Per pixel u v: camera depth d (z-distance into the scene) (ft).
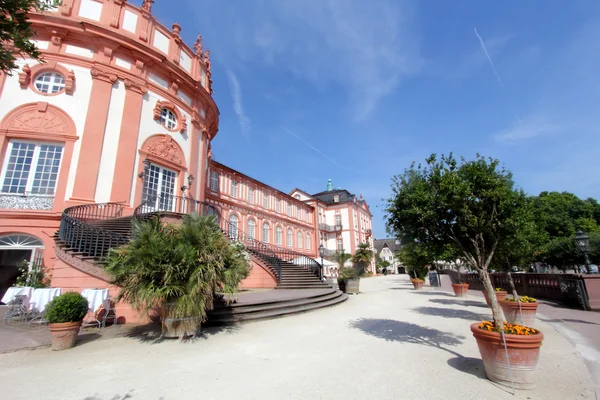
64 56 44.32
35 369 15.84
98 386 13.70
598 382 13.91
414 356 17.85
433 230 18.78
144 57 49.96
